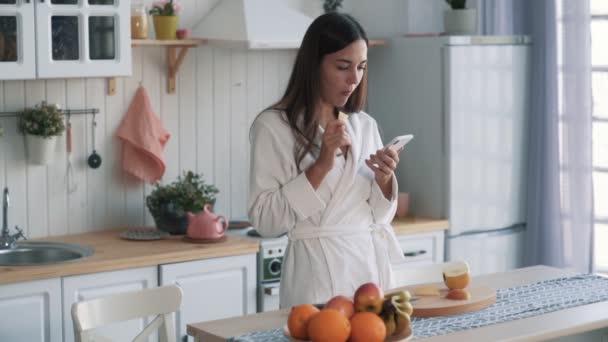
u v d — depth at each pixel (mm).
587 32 4484
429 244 4387
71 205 4035
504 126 4586
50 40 3561
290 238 2822
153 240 3881
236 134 4461
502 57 4531
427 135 4512
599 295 2748
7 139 3846
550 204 4633
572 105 4531
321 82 2768
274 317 2527
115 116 4113
